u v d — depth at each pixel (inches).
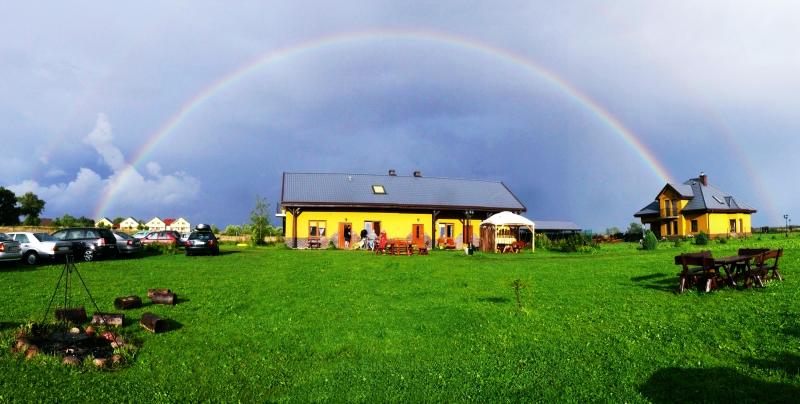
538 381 252.8
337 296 512.1
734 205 2155.5
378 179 1780.3
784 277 516.7
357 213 1596.9
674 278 575.5
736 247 1115.9
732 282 470.3
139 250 1029.2
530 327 362.6
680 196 2182.6
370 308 446.0
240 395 246.4
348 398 238.2
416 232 1640.0
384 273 720.3
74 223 2785.4
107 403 233.0
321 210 1574.8
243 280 633.0
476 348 316.5
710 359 270.1
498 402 229.1
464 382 255.4
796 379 236.4
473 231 1721.2
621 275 637.9
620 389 237.1
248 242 1647.4
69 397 237.0
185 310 434.9
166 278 642.2
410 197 1685.5
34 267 774.5
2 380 252.5
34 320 356.8
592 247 1290.6
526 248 1424.7
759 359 266.4
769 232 2346.2
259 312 432.1
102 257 967.6
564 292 509.4
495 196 1807.3
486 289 551.2
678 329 332.5
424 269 776.9
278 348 324.8
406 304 464.4
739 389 227.9
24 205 3580.2
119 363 285.6
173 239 1326.3
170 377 269.0
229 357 305.1
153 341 335.0
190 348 321.7
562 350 302.8
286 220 1553.9
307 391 248.8
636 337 320.8
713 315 363.6
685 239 1806.1
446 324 379.6
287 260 937.5
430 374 268.8
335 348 323.3
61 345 311.0
